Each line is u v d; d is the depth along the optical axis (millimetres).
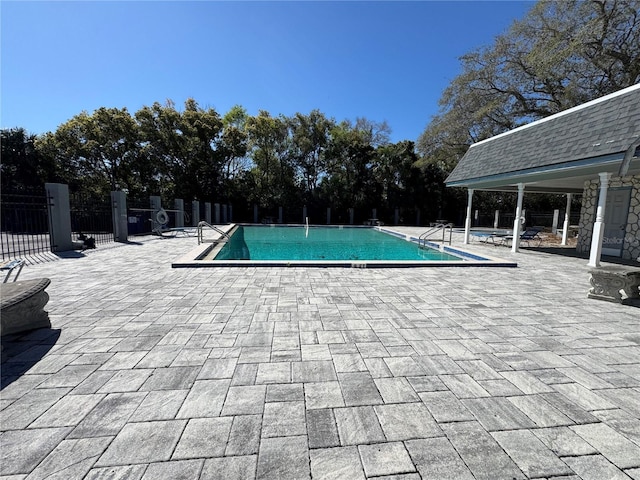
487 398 2203
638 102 6316
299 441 1753
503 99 20422
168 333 3223
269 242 14492
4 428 1808
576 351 2969
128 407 2021
